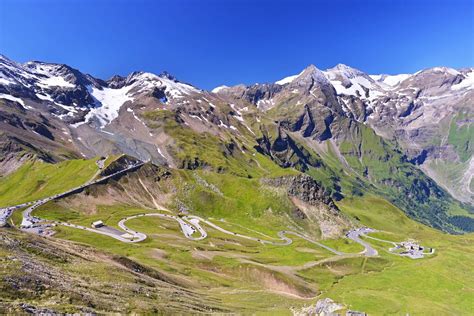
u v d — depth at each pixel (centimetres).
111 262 11881
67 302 6059
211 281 16350
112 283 8481
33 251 8906
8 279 6131
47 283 6588
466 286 15088
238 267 19000
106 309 6406
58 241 12600
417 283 15550
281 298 14262
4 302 5241
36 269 7219
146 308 7125
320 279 19912
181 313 7594
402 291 14475
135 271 12156
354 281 17388
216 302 11244
